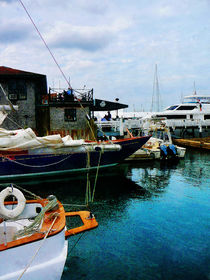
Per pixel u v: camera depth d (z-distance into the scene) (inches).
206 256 256.5
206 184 516.4
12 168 507.5
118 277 225.9
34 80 853.2
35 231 187.9
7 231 217.8
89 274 229.9
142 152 796.6
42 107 866.8
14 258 173.8
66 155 538.6
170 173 622.5
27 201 241.1
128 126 1237.7
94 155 565.0
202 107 1529.3
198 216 353.4
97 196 442.3
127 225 325.4
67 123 873.5
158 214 361.4
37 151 516.1
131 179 562.6
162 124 935.0
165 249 269.7
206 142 1170.6
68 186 501.0
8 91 843.4
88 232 305.9
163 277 225.3
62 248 201.8
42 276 182.2
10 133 490.9
